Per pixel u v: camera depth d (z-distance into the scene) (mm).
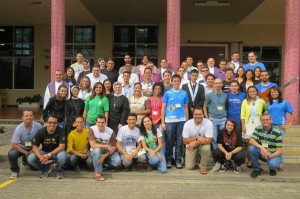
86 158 7078
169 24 9398
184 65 8961
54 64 9727
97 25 16250
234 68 8953
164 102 7516
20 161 7996
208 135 7168
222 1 12094
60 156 6711
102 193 5938
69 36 16578
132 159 7203
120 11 13750
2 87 17297
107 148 6879
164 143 7574
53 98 7465
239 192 6129
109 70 8859
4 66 17219
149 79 8094
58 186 6324
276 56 15930
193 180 6914
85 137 7047
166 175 6980
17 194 5805
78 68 9266
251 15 14133
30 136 6906
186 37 15891
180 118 7465
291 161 8234
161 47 16062
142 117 7609
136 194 5910
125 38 16281
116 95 7594
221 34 15844
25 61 17094
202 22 15633
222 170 7344
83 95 7832
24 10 14016
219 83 7543
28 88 17125
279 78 15914
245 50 15992
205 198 5746
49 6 13289
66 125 7422
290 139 8875
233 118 7648
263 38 15828
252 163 7230
